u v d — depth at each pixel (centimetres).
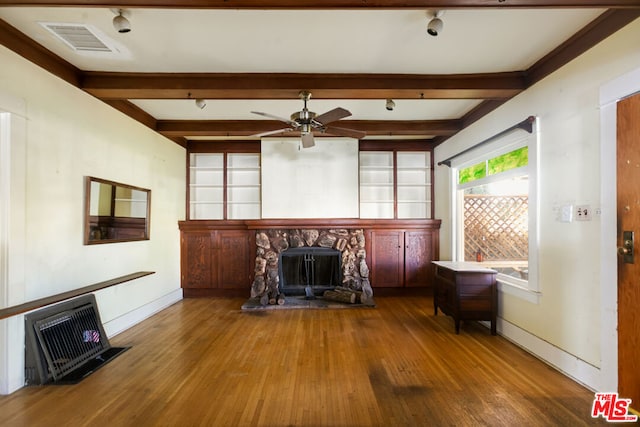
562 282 258
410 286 524
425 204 574
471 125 415
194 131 445
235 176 573
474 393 226
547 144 276
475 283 343
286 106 388
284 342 324
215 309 451
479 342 322
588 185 233
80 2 181
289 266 512
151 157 431
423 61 277
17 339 236
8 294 229
